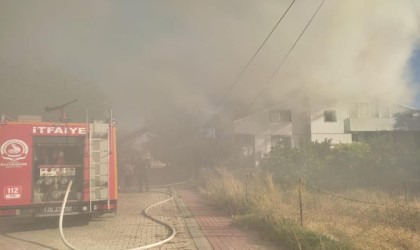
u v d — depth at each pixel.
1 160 6.75
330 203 7.50
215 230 6.36
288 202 7.88
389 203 7.39
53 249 5.47
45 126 7.12
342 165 13.21
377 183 10.97
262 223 6.38
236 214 7.75
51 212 6.91
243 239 5.70
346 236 5.16
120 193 12.80
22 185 6.80
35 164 7.06
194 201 10.34
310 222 6.13
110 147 7.49
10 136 6.87
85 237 6.20
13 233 6.69
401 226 5.88
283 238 5.31
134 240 5.89
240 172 13.12
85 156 7.29
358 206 7.23
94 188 7.24
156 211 8.64
